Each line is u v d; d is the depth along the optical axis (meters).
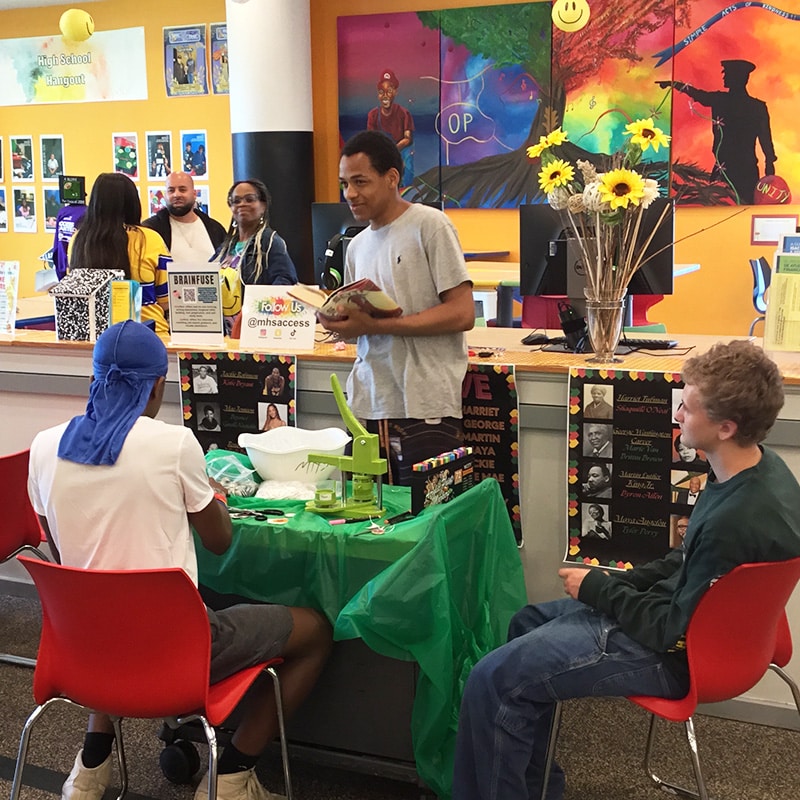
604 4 5.87
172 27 7.00
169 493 1.92
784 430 2.51
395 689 2.35
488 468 2.86
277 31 6.10
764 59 5.64
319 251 4.02
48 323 3.98
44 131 7.62
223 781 2.16
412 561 2.11
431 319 2.55
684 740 2.63
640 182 2.55
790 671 2.65
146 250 3.42
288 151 6.25
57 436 1.99
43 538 2.83
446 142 6.41
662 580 2.07
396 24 6.39
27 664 3.07
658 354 2.97
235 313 3.77
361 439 2.36
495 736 1.95
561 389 2.75
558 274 3.12
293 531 2.28
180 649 1.84
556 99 6.09
